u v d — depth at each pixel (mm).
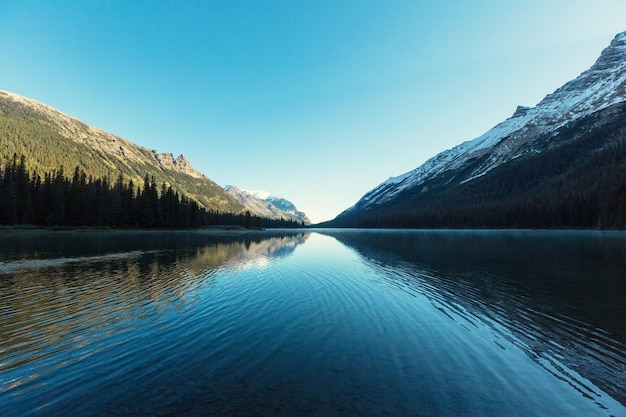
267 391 9156
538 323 15453
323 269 32156
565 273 28922
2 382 9578
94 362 10953
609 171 140500
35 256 37562
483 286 23766
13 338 13008
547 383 9867
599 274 28219
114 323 14953
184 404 8477
